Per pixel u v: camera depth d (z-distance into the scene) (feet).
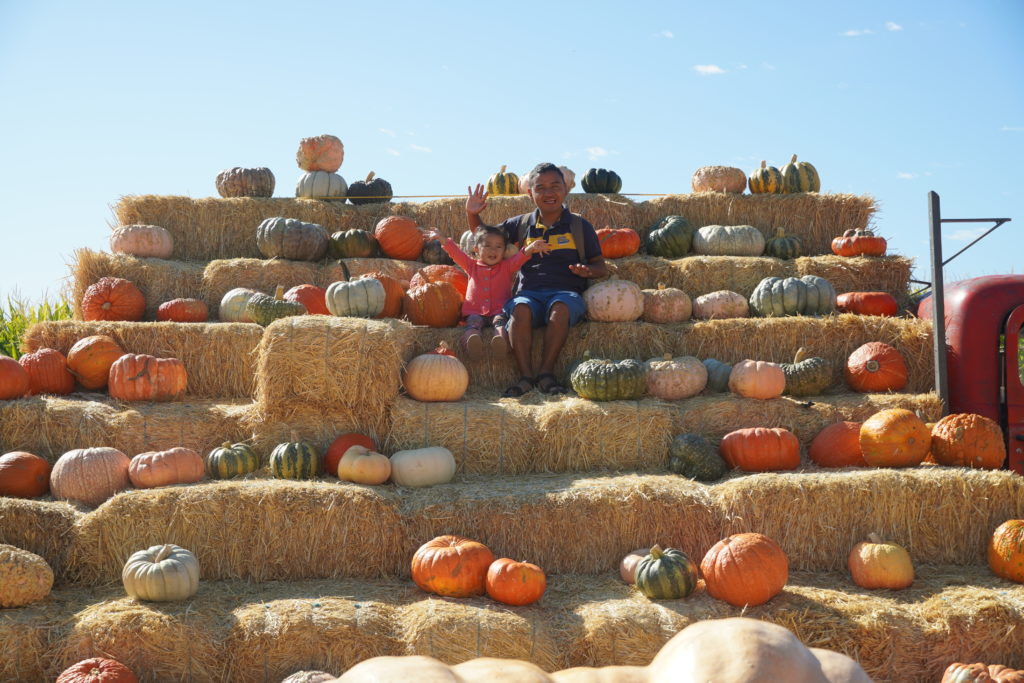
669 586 13.55
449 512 15.10
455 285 22.67
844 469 16.80
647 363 19.48
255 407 17.62
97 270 22.89
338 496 14.94
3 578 12.80
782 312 22.16
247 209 25.49
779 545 15.29
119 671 11.74
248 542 14.69
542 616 13.24
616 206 25.98
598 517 15.24
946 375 18.84
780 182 27.40
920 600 13.76
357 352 17.38
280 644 12.33
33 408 17.08
